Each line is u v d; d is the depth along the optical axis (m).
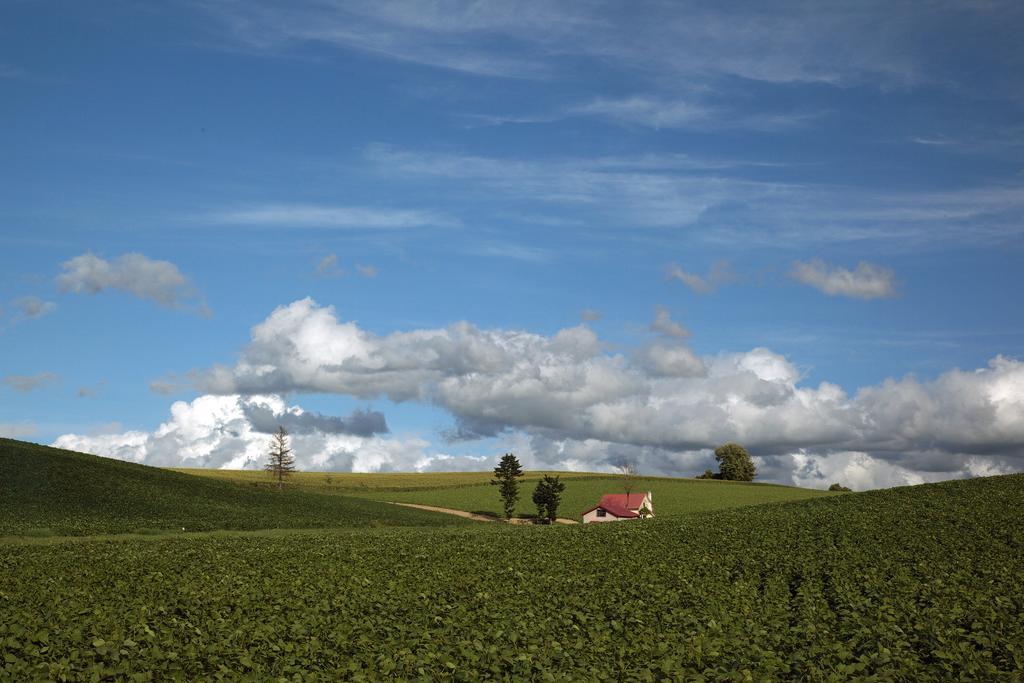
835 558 38.41
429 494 141.00
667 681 17.28
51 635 20.73
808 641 21.55
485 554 43.97
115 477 88.12
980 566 34.91
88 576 35.22
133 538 59.56
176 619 24.05
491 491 144.12
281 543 51.91
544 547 47.09
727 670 18.45
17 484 78.81
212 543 51.88
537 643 21.52
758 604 28.31
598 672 18.12
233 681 16.67
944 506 55.19
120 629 21.84
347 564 40.12
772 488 148.00
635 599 29.56
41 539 57.91
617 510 120.94
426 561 41.16
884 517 52.12
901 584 30.97
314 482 153.00
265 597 29.52
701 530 52.47
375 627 23.30
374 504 99.81
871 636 21.59
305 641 20.94
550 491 122.88
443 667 18.42
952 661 18.83
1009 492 60.16
